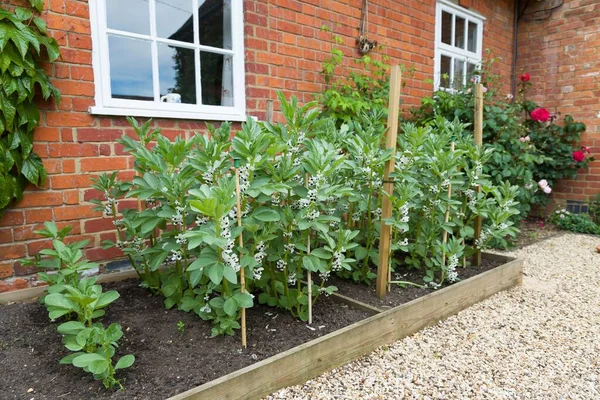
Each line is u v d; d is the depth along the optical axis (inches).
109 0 103.7
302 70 141.6
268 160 74.2
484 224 136.5
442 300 93.8
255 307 87.0
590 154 216.2
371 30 164.1
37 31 89.4
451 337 86.2
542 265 144.4
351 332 73.6
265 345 70.4
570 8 218.8
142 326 76.9
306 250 78.1
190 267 60.7
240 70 126.3
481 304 105.0
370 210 98.0
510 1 233.9
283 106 80.1
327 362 70.3
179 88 118.4
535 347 83.1
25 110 86.4
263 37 130.0
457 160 106.5
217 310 71.3
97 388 57.8
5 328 76.2
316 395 64.0
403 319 84.1
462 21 212.5
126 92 108.6
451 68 209.6
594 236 195.9
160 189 72.6
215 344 70.2
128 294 93.0
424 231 107.3
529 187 175.3
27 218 92.1
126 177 105.3
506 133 171.2
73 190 97.7
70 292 62.3
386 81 168.9
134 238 90.2
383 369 72.7
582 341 86.1
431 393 66.4
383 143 118.0
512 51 239.9
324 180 75.1
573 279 128.6
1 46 79.4
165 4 113.8
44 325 77.9
